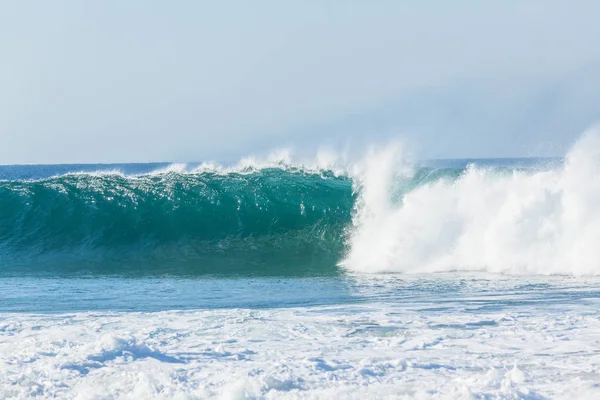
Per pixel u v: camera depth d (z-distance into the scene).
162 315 41.28
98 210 84.81
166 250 79.44
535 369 28.25
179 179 88.88
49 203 85.94
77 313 42.81
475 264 64.62
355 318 40.06
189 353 31.33
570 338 33.88
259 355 31.03
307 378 26.95
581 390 24.94
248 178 87.00
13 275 67.12
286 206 81.81
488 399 23.64
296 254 75.69
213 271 68.56
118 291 54.75
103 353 30.14
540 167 71.75
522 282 55.88
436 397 23.97
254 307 45.75
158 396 24.28
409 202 69.56
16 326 38.06
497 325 37.44
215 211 83.31
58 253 78.94
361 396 24.08
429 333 35.62
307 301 48.00
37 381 26.28
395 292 51.72
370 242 73.38
